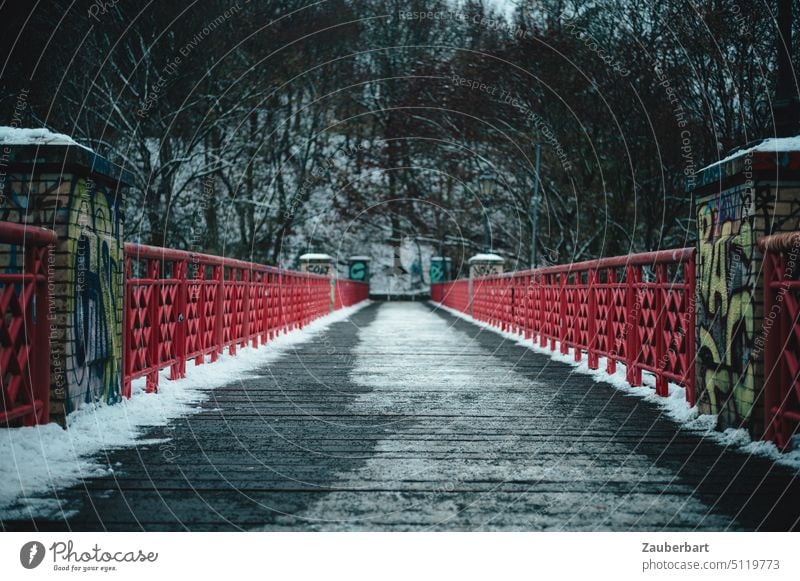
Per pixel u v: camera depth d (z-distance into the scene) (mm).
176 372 6309
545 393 6008
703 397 4660
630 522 2725
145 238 15922
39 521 2658
